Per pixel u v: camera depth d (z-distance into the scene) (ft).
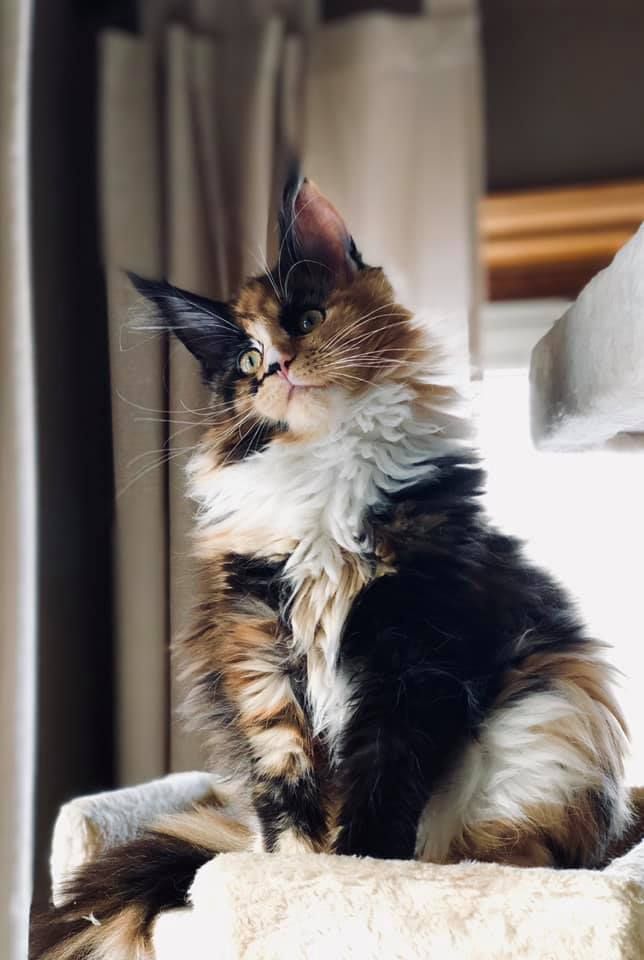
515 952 1.27
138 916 1.80
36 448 3.11
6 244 2.80
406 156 3.54
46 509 3.14
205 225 3.22
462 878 1.38
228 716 1.98
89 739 3.19
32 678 2.78
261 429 2.00
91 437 3.01
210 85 3.47
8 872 2.67
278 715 1.87
